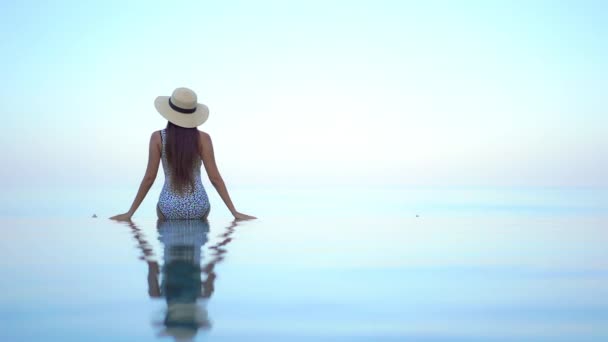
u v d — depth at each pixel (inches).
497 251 112.8
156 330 54.5
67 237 130.2
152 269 86.8
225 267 89.4
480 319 60.6
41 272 84.4
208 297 68.7
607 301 69.0
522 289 75.9
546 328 57.3
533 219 194.4
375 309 64.3
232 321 58.1
